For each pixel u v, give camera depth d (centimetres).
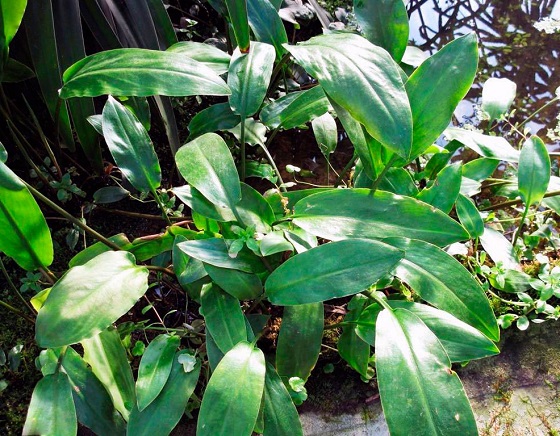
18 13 102
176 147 137
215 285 102
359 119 92
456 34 203
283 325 103
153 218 144
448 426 77
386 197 104
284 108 134
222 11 142
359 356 108
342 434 113
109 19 126
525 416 115
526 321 121
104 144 157
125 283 91
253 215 106
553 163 162
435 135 100
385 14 122
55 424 83
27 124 151
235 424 80
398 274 98
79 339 82
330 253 93
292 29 190
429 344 85
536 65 192
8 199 86
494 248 126
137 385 91
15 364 115
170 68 104
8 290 130
